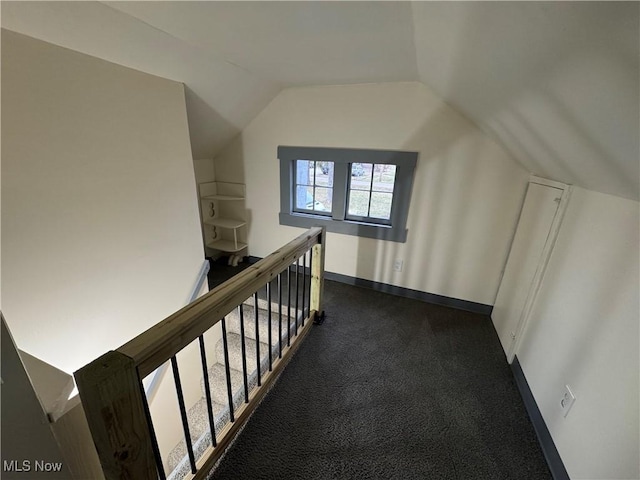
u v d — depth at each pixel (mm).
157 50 1413
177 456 1754
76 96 1208
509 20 622
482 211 2203
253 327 2154
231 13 1134
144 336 702
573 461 1081
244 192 2986
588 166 1057
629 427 857
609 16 423
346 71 1896
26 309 1136
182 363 1870
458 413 1462
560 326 1330
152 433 752
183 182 1846
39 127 1100
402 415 1436
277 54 1597
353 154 2422
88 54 1223
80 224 1290
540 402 1383
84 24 1111
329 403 1484
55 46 1108
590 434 1018
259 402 1450
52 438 652
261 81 2137
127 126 1446
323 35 1324
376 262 2701
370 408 1467
